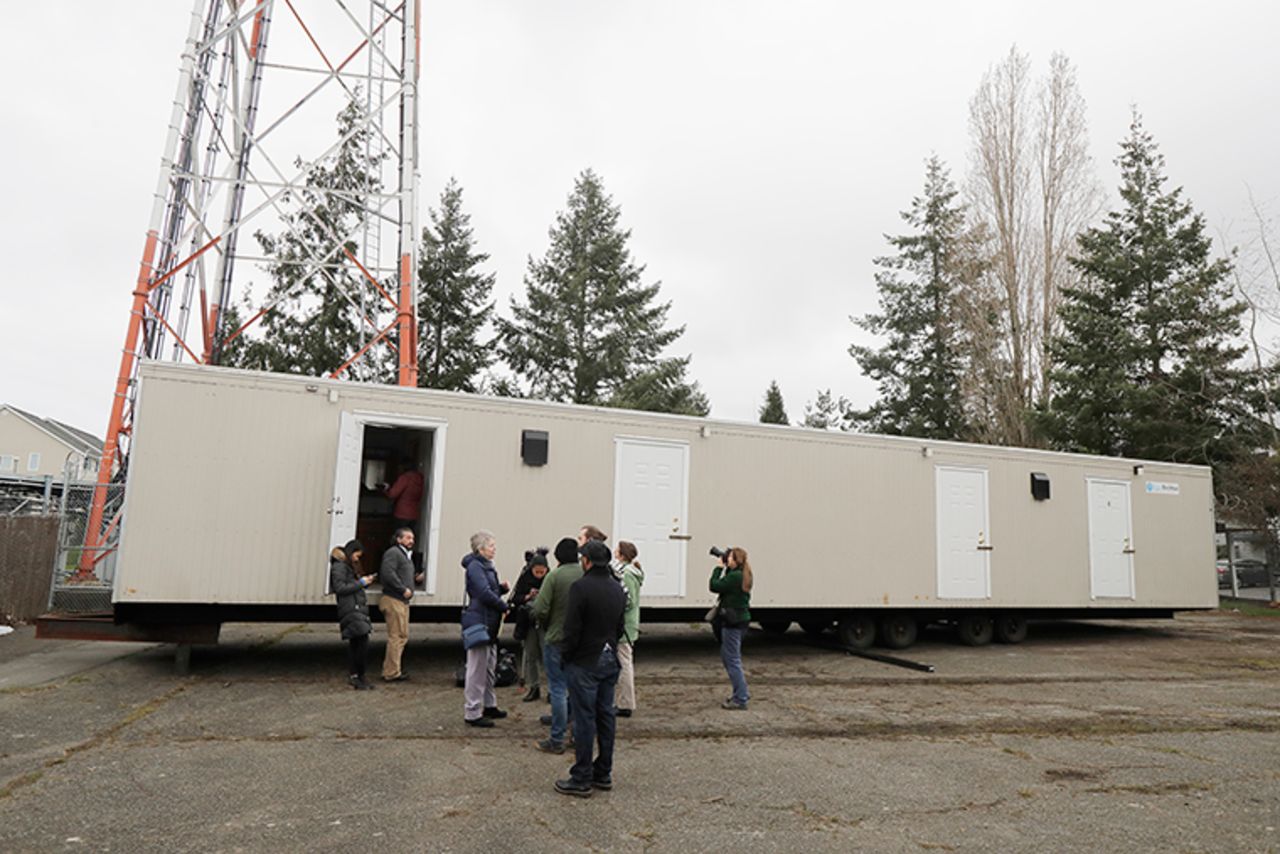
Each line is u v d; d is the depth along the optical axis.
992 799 5.23
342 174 26.12
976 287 26.67
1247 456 20.88
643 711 7.62
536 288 31.27
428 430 9.90
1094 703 8.34
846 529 11.86
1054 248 25.69
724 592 7.95
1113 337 23.50
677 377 30.86
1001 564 12.88
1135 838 4.59
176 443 8.66
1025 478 13.32
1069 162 25.75
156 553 8.45
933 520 12.50
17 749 5.84
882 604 11.92
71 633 8.61
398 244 17.38
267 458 8.96
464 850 4.22
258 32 17.25
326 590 8.99
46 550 11.99
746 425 11.45
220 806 4.80
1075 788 5.50
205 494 8.69
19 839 4.21
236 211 16.83
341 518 9.01
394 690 8.20
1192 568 14.64
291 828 4.48
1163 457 22.64
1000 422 24.97
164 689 8.00
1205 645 13.23
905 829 4.68
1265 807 5.15
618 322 31.17
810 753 6.31
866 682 9.31
